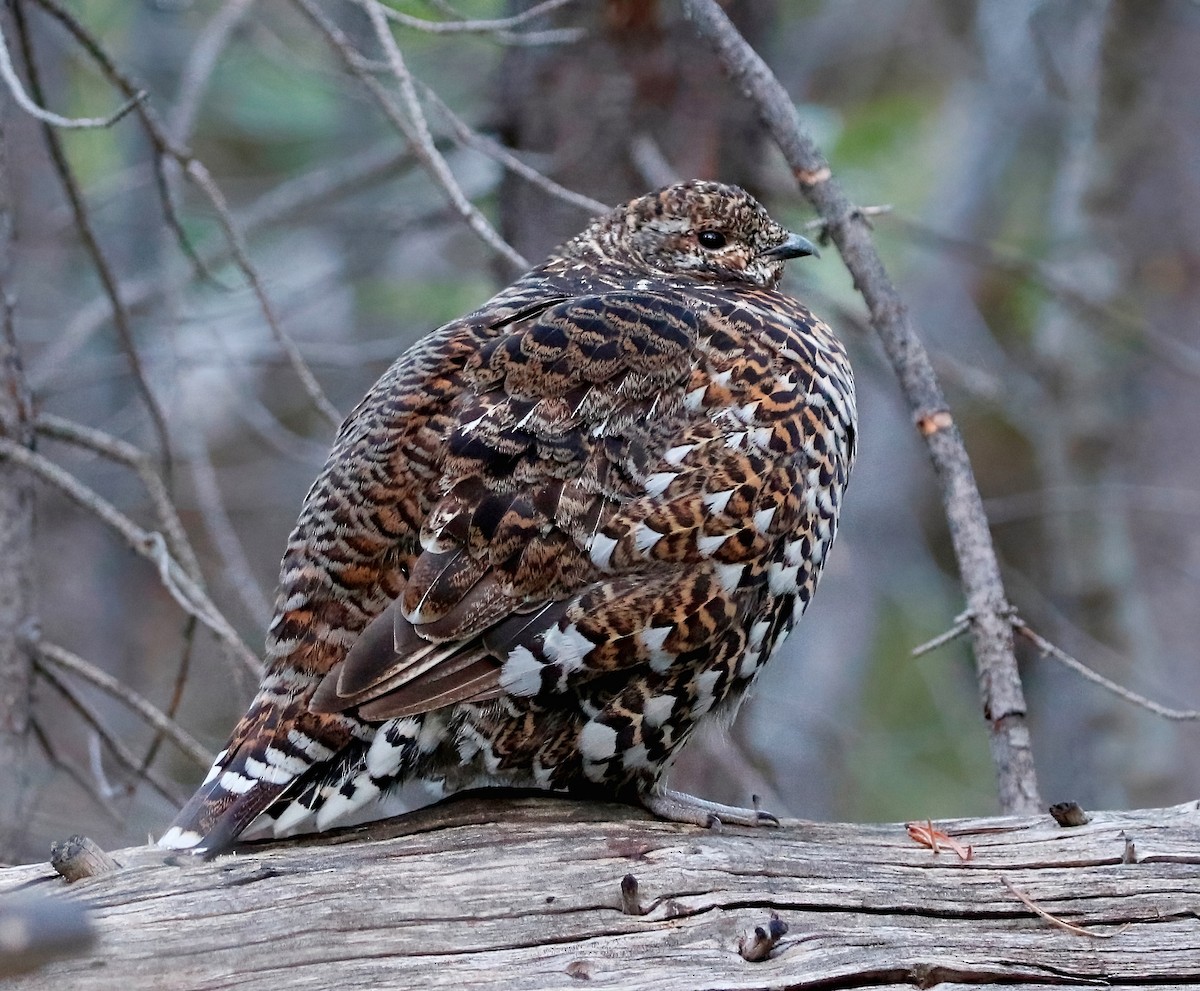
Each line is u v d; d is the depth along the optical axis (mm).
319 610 7566
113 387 17281
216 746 13945
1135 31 15766
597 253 10102
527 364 7957
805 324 9352
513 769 7824
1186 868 7574
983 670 8906
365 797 7398
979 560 9062
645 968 6820
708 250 10023
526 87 12508
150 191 16750
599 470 7750
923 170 20750
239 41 16172
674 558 7715
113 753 10766
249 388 15367
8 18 12094
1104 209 15984
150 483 10109
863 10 20125
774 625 8211
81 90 17109
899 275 19203
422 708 7324
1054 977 7133
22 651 10312
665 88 12367
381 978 6613
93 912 6559
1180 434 15766
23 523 10438
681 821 7992
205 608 9477
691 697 7891
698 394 8070
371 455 7781
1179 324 15680
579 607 7594
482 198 13156
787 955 6961
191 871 6922
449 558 7516
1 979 6328
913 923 7258
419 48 14281
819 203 9945
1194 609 15500
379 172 13344
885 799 17016
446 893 6969
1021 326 18172
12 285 10602
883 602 19906
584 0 12281
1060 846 7699
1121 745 15367
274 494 18641
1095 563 15984
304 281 16484
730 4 12758
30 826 10797
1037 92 18047
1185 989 7160
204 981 6477
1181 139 15711
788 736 16594
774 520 7973
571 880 7121
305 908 6777
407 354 8492
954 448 9352
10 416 10281
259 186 19125
